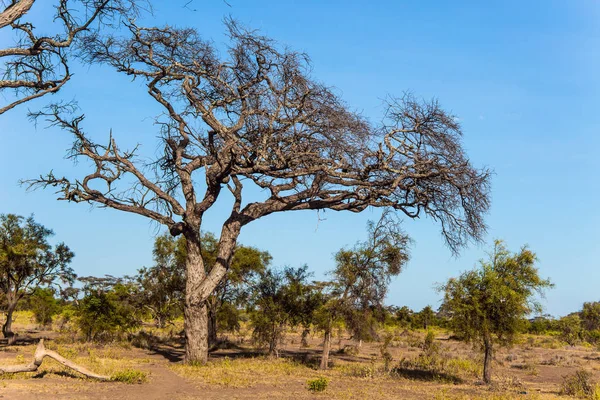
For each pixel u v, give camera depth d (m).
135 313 38.25
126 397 14.73
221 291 36.75
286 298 28.58
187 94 24.44
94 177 25.05
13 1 14.03
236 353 32.50
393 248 24.89
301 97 22.81
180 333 43.19
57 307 48.59
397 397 17.25
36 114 22.64
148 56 24.97
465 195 24.58
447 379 23.38
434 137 24.31
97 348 29.61
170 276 39.00
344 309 24.83
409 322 76.00
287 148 23.48
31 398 13.48
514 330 20.91
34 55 16.16
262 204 25.73
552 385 23.88
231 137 23.06
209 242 36.88
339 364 27.89
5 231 29.75
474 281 21.56
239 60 23.31
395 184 24.08
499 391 19.78
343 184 24.66
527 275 21.28
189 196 26.03
